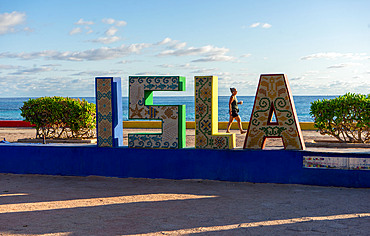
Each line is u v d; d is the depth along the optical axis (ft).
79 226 20.15
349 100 44.65
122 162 33.53
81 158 34.63
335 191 27.58
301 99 533.14
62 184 31.37
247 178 30.68
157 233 18.93
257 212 22.50
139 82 31.91
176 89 30.86
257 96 30.60
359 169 28.37
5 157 36.52
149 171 32.89
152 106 32.14
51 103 55.67
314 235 18.42
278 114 30.17
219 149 31.32
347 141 46.24
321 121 46.70
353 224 20.02
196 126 31.86
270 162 30.22
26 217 21.90
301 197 25.94
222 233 18.83
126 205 24.41
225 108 327.88
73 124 55.67
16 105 483.92
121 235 18.69
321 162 29.19
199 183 30.86
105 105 33.76
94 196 27.02
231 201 25.16
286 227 19.65
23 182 32.37
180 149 32.14
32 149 35.86
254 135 30.86
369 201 24.70
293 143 30.04
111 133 33.86
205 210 23.06
